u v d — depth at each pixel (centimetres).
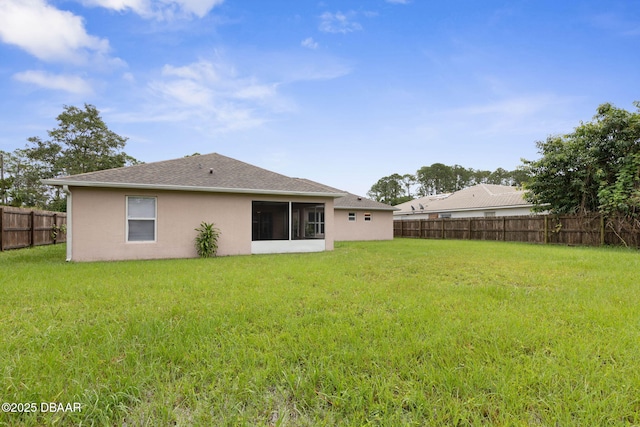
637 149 1168
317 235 1293
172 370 233
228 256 1033
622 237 1176
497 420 175
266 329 319
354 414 182
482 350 261
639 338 279
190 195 1038
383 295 454
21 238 1184
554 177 1388
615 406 184
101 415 180
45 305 407
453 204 2398
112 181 918
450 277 606
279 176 1303
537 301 418
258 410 189
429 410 184
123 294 462
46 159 2892
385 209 2056
